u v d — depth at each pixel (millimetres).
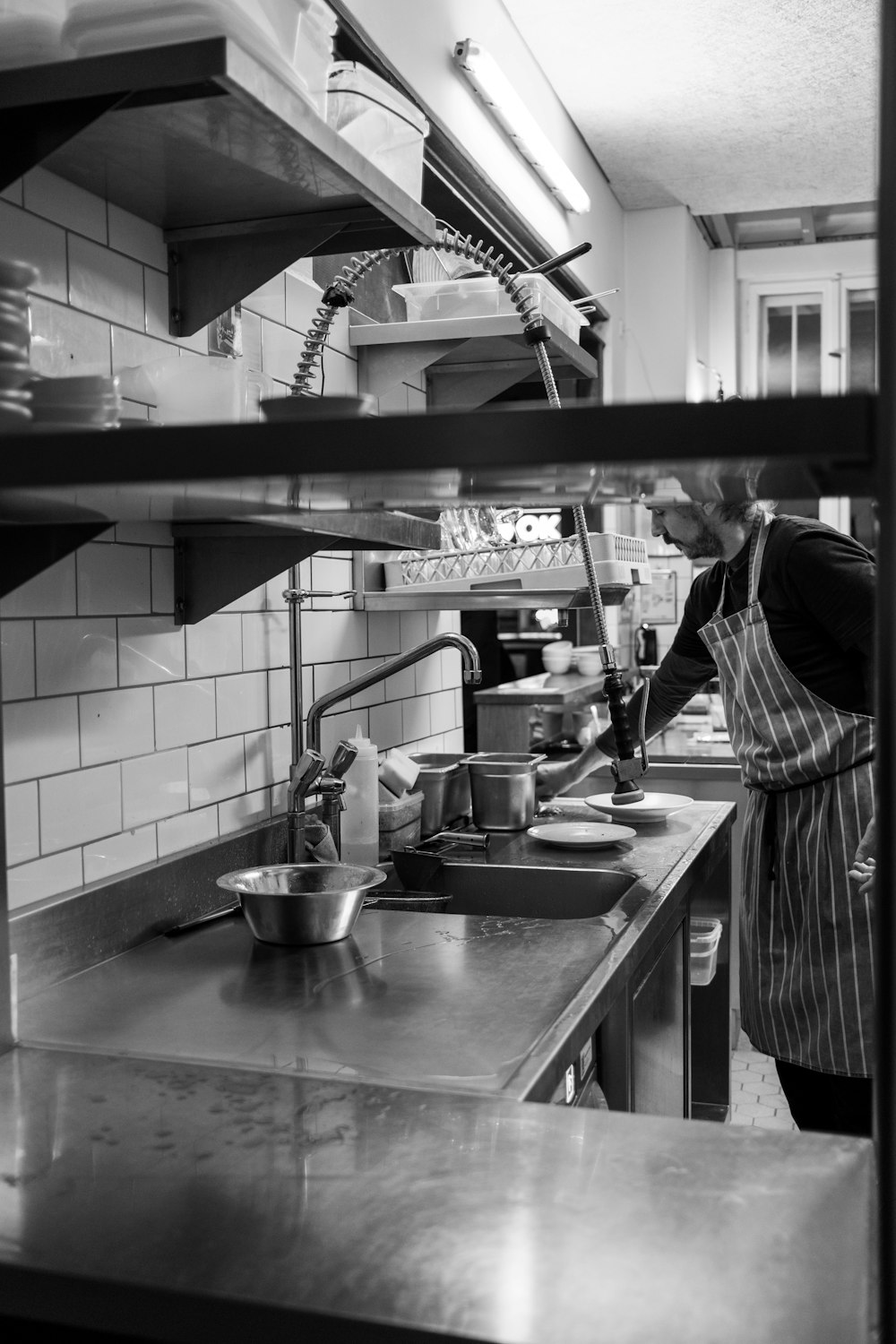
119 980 1551
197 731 1958
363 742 2363
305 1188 941
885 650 742
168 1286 808
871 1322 755
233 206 1680
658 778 4180
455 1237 861
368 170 1536
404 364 2623
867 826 2486
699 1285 797
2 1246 861
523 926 1816
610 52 3971
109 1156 1009
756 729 2613
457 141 3004
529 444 792
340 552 2598
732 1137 1028
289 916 1672
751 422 760
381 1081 1176
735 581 2682
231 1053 1267
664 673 3055
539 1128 1051
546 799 3350
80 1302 827
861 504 6316
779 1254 835
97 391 1094
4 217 1460
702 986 3311
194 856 1881
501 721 3756
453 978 1535
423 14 2773
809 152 4957
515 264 3754
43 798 1565
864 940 2484
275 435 832
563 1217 889
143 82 1190
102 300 1654
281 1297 793
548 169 3781
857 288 6664
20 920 1481
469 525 2678
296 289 2330
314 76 1431
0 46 1229
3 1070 1227
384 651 2871
